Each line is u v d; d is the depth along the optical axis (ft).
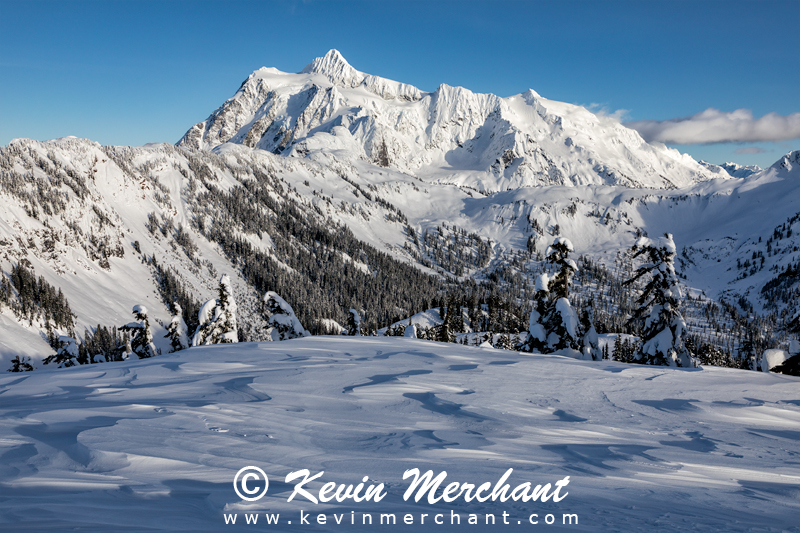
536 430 32.53
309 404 37.29
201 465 19.80
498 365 61.98
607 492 19.51
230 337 123.44
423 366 59.82
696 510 17.62
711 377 57.72
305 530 12.62
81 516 12.41
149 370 57.98
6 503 13.55
